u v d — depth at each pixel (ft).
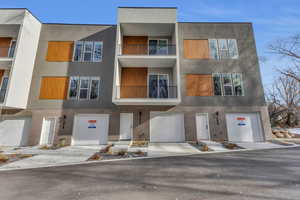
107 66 33.96
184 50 35.17
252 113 32.32
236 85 33.58
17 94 28.63
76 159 18.63
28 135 29.76
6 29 31.71
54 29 35.01
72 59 33.88
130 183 11.35
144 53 34.96
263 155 19.95
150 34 35.73
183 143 29.58
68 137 30.01
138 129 31.35
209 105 32.45
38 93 31.42
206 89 33.24
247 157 18.99
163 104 30.81
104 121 31.60
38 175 13.19
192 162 16.93
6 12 30.55
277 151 22.40
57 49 34.12
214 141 30.27
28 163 16.93
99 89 32.65
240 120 32.01
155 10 32.63
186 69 34.14
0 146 28.94
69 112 31.12
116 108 31.76
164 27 33.55
